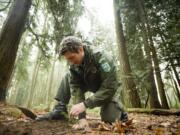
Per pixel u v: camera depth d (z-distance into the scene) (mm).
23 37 9938
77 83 2711
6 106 3498
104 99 2379
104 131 2260
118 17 9508
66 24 6391
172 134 2156
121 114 2809
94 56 2455
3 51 4426
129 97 8445
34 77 15359
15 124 2383
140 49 9742
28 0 4871
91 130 2275
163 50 6250
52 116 2955
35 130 2125
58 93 3102
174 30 5844
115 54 13859
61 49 2340
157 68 6832
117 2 9438
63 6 6355
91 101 2320
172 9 7105
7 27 4555
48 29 6906
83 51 2451
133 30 9766
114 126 2352
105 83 2383
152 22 7871
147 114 6270
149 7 8188
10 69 4453
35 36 6223
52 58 6613
